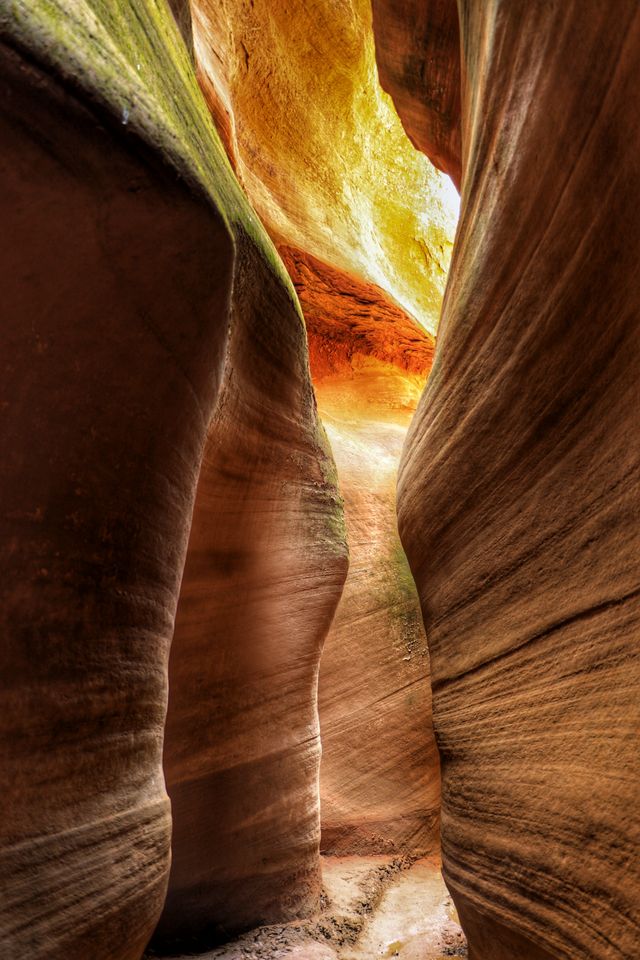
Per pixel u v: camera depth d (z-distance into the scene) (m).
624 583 1.95
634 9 1.81
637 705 1.81
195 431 2.41
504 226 2.86
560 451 2.39
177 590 2.54
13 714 1.74
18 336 1.73
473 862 2.79
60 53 1.62
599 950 1.88
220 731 4.40
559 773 2.17
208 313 2.18
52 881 1.77
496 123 3.05
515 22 2.81
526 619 2.54
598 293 2.14
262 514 4.52
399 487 4.37
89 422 1.93
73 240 1.75
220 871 4.39
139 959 2.20
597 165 2.09
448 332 3.70
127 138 1.74
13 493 1.77
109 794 2.04
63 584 1.89
